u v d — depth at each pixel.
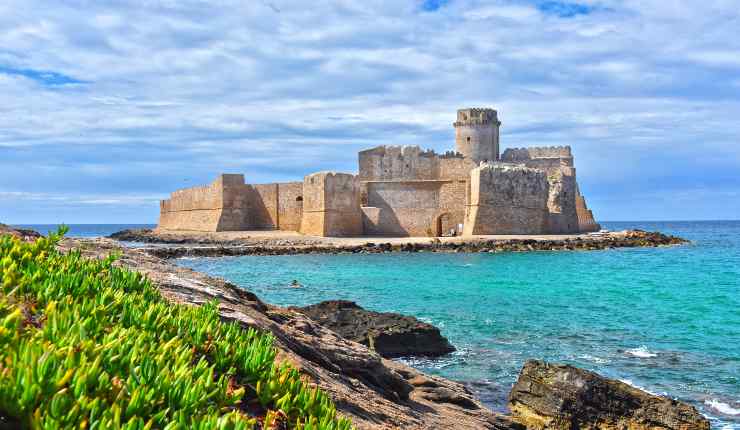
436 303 33.88
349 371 11.35
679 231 184.75
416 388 14.01
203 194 92.56
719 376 19.83
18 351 5.05
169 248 67.12
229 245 75.00
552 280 44.47
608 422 15.28
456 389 15.84
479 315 30.19
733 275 48.09
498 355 22.44
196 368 6.09
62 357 5.21
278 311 14.68
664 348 23.44
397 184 83.44
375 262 57.44
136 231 103.69
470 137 94.69
